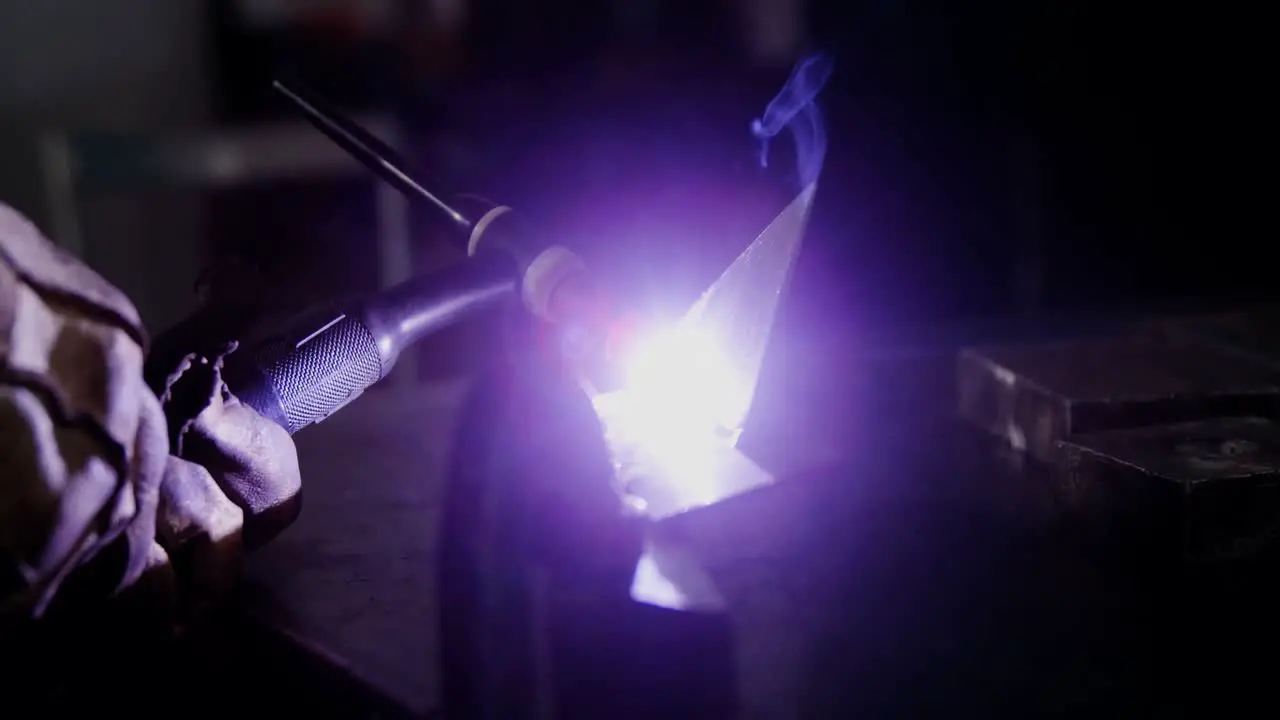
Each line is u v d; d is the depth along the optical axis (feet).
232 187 9.01
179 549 3.01
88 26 9.16
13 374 2.74
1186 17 7.77
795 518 3.37
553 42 8.96
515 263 3.41
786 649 3.01
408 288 3.30
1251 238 8.02
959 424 3.79
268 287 3.41
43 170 8.56
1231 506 3.19
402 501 3.53
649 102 8.68
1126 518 3.28
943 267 8.11
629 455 3.49
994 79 8.00
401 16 9.04
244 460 3.06
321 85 9.07
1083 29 7.86
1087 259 8.14
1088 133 8.00
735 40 8.70
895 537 3.31
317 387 3.17
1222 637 3.02
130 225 9.12
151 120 9.41
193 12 9.31
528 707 2.90
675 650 3.01
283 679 2.99
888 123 8.04
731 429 3.49
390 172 3.57
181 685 2.97
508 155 8.50
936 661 2.97
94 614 2.90
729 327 3.46
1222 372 3.65
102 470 2.78
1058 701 2.89
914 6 7.96
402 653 3.03
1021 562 3.23
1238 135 7.90
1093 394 3.51
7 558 2.74
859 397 3.95
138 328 2.84
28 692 2.88
